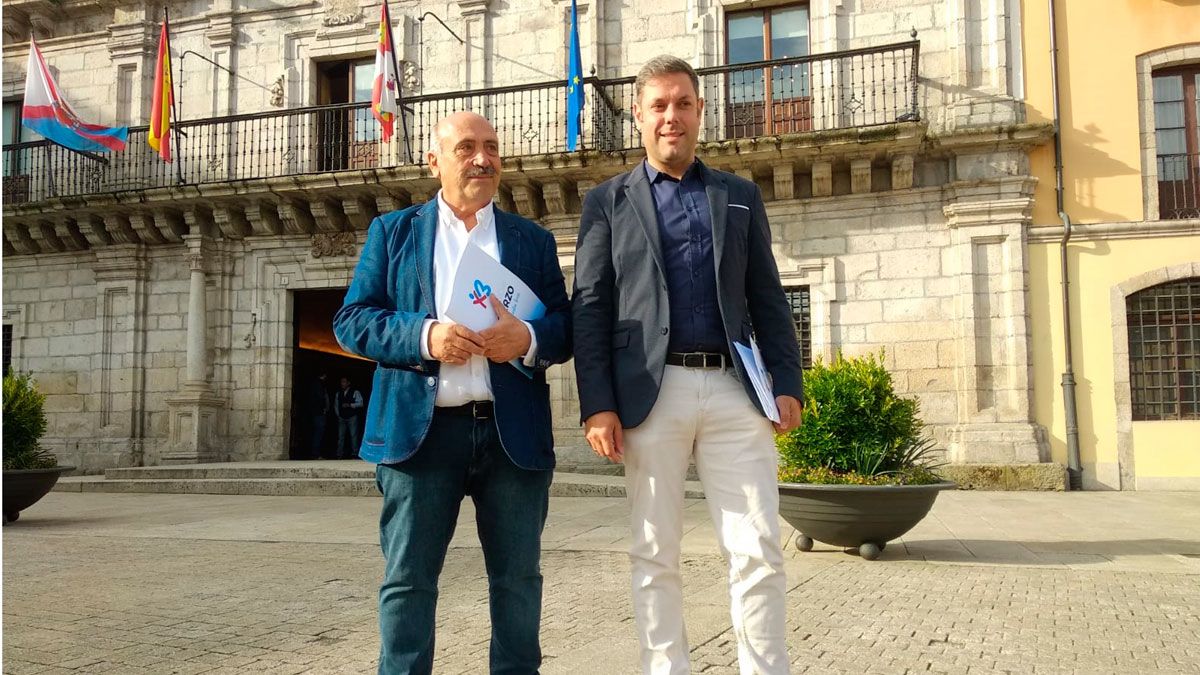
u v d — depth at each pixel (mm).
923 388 12305
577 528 7680
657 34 13789
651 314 2518
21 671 3492
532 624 2480
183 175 15680
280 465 13211
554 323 2562
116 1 16234
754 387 2457
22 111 16547
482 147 2611
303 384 16312
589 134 13633
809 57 12312
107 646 3869
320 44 15367
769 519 2445
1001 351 12031
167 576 5602
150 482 12312
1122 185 12008
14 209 15312
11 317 16344
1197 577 5266
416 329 2365
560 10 14141
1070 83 12266
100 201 14961
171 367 15438
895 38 12883
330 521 8531
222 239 15336
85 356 15852
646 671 2447
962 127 12172
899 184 12492
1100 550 6297
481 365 2457
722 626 3973
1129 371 11797
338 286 14883
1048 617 4219
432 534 2406
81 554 6543
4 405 8844
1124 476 11562
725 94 13422
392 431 2381
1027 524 7805
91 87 16484
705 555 6109
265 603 4773
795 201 13000
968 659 3496
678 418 2473
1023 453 11562
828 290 12750
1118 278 11891
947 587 4957
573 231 13758
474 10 14508
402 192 14258
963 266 12203
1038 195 12195
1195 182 12039
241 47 15727
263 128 15359
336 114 15531
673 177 2686
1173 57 12047
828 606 4465
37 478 8695
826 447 5988
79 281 16078
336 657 3676
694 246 2592
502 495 2473
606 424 2457
